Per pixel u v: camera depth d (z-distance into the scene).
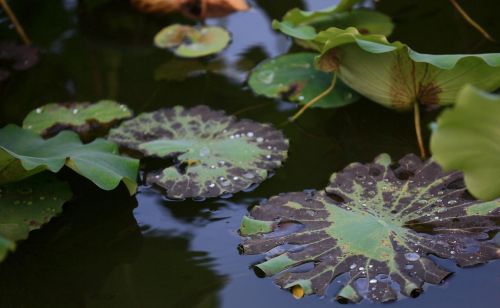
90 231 2.12
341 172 2.16
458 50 2.45
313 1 2.69
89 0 2.74
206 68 2.49
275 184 2.17
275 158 2.21
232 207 2.14
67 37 2.61
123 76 2.48
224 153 2.22
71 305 2.00
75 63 2.52
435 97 2.25
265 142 2.24
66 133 2.21
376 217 2.06
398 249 2.01
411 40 2.48
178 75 2.47
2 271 2.06
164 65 2.51
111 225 2.12
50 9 2.71
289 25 2.36
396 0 2.63
